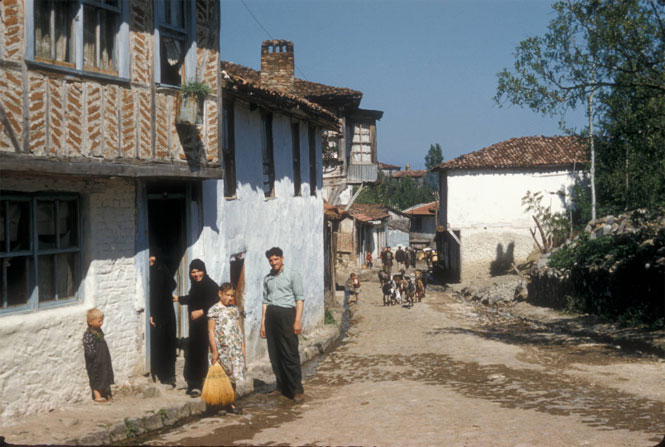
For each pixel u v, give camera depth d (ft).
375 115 98.63
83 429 23.41
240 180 45.68
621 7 49.85
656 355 48.26
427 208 230.68
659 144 53.67
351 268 154.71
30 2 24.75
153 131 30.91
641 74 50.34
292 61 82.07
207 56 35.32
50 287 28.14
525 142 136.46
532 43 54.03
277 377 32.55
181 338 37.35
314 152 65.98
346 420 26.84
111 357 30.58
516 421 26.02
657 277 59.82
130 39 29.68
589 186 127.85
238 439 23.43
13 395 25.16
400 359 48.75
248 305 46.44
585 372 40.19
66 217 29.04
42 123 25.39
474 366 43.65
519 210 129.29
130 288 31.83
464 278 130.41
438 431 24.22
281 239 54.65
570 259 82.38
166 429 25.95
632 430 24.14
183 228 37.29
